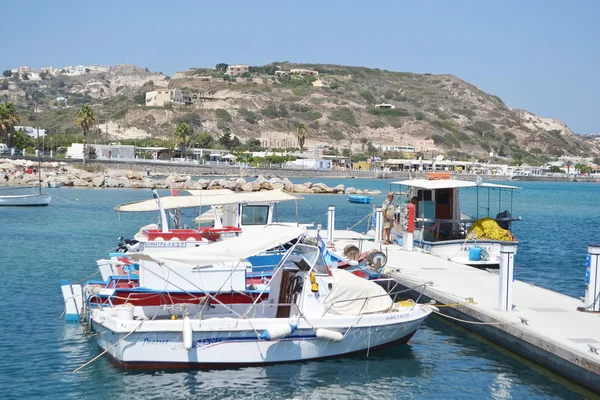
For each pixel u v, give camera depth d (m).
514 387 14.62
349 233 37.22
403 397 14.02
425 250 29.53
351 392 14.28
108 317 15.09
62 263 29.34
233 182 89.69
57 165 106.56
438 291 20.80
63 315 20.02
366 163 172.12
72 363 15.70
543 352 15.38
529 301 19.59
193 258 15.20
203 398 13.72
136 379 14.65
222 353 15.08
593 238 44.81
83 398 13.65
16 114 122.38
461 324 19.33
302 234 17.17
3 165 98.81
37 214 54.34
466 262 27.70
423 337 18.42
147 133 197.88
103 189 88.25
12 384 14.36
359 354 16.45
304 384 14.60
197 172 127.50
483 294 20.50
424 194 30.58
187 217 41.31
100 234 40.56
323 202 78.88
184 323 14.72
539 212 71.38
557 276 29.11
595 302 18.22
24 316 19.91
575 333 15.84
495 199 94.44
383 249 30.19
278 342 15.34
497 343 17.50
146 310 16.88
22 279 25.44
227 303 17.25
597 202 94.44
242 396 13.89
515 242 28.20
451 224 30.14
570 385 14.48
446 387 14.63
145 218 51.72
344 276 16.81
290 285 16.67
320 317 15.62
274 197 23.30
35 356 16.22
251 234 17.05
